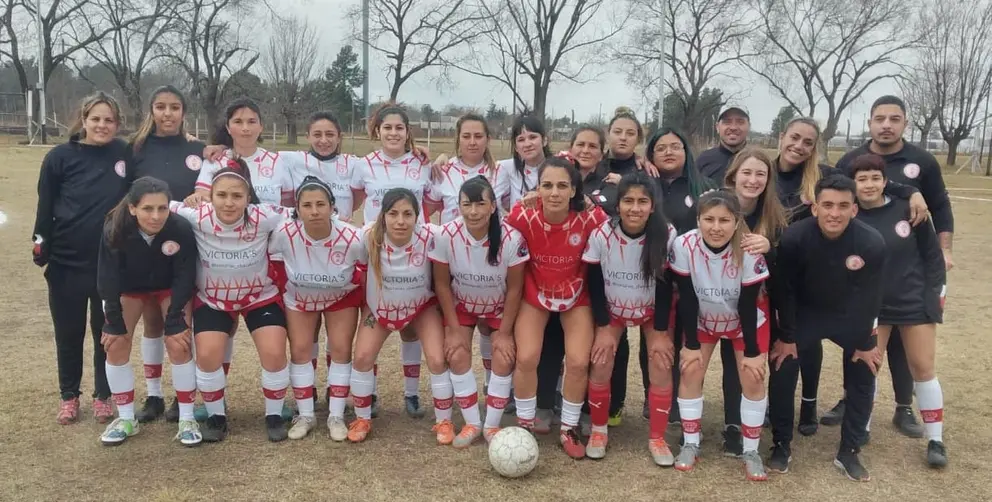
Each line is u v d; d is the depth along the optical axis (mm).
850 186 3939
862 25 37344
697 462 4410
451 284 4629
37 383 5520
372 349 4637
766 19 37531
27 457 4297
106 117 4699
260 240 4449
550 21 35625
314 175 5535
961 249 13141
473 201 4180
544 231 4289
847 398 4273
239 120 5043
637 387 5875
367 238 4477
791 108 41875
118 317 4402
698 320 4320
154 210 4176
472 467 4277
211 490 3928
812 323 4285
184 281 4406
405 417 5105
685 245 4152
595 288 4367
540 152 5375
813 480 4188
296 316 4652
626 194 4055
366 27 30406
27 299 8188
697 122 40250
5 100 50594
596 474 4223
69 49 38938
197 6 38531
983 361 6387
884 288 4336
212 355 4457
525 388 4523
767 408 5090
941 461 4312
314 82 42188
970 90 40375
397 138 5414
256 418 5008
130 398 4602
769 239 4312
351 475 4137
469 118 5418
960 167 39438
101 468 4176
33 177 20531
